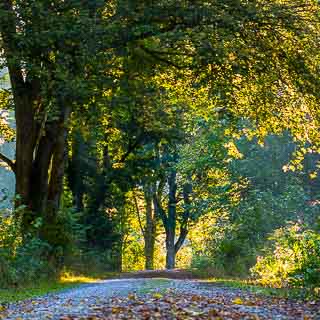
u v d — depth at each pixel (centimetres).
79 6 2012
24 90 2391
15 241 1970
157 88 2469
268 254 2431
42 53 2052
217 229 3225
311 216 3525
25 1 1970
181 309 1040
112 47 2066
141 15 2056
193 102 2803
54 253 2441
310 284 1556
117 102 2147
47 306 1178
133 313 987
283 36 2247
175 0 2061
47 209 2558
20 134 2462
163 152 4334
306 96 2375
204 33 2041
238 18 2086
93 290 1638
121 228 4512
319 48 2280
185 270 3180
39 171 2486
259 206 3253
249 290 1595
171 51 2217
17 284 1775
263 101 2434
